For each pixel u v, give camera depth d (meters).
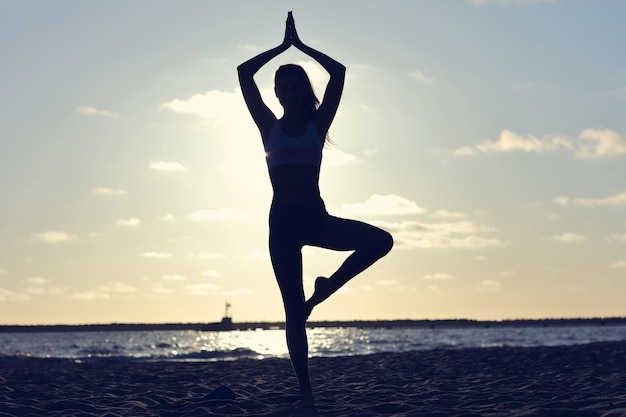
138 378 9.35
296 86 4.35
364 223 4.42
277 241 4.39
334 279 4.44
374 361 13.87
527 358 13.67
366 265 4.41
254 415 4.16
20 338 125.00
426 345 39.84
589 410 4.02
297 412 4.26
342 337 82.12
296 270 4.42
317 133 4.38
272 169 4.35
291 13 4.69
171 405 5.05
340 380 8.13
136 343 74.44
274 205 4.39
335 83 4.49
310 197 4.31
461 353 17.16
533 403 4.75
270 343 64.12
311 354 25.47
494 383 7.03
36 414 4.68
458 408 4.56
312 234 4.36
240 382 7.95
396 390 6.12
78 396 6.15
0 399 5.83
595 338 55.50
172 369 12.27
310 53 4.60
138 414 4.52
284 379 8.52
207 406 4.74
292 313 4.55
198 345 59.00
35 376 10.38
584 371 9.30
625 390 5.68
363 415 4.10
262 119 4.48
